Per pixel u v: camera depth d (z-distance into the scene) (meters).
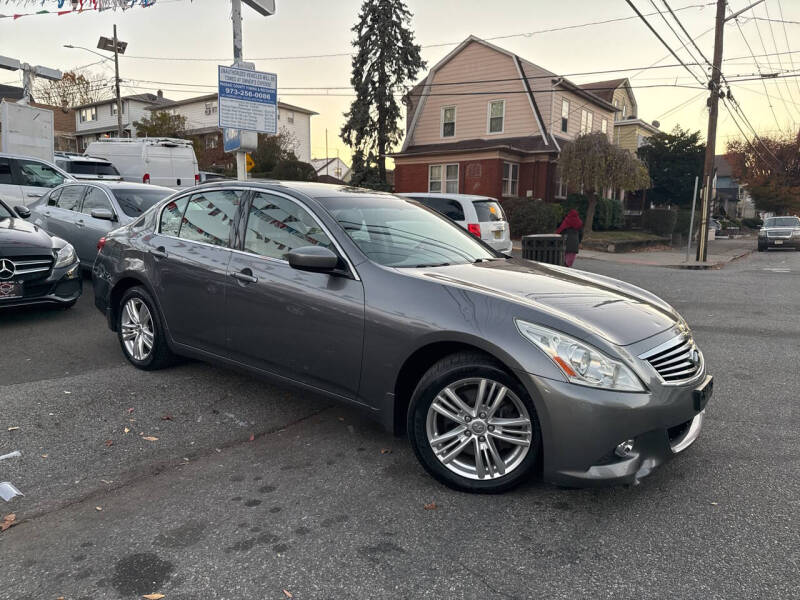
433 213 4.68
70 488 3.16
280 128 49.59
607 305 3.26
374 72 26.92
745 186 51.62
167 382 4.79
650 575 2.43
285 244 3.89
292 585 2.38
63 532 2.75
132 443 3.71
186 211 4.66
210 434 3.87
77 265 6.94
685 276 13.91
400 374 3.28
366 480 3.26
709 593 2.32
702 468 3.41
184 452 3.61
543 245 10.05
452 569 2.47
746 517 2.88
